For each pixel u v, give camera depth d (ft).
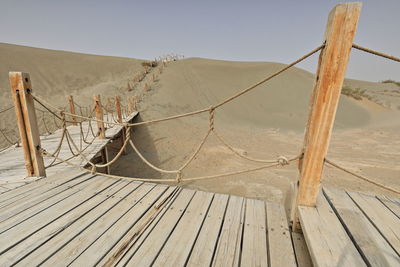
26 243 6.32
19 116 10.63
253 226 7.25
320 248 5.43
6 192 9.41
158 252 6.05
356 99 83.97
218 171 26.58
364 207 7.39
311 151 6.57
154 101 59.36
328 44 5.60
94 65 104.27
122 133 31.50
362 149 35.88
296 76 94.02
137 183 10.46
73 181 10.66
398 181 23.35
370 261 5.01
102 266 5.57
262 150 35.91
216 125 52.34
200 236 6.74
